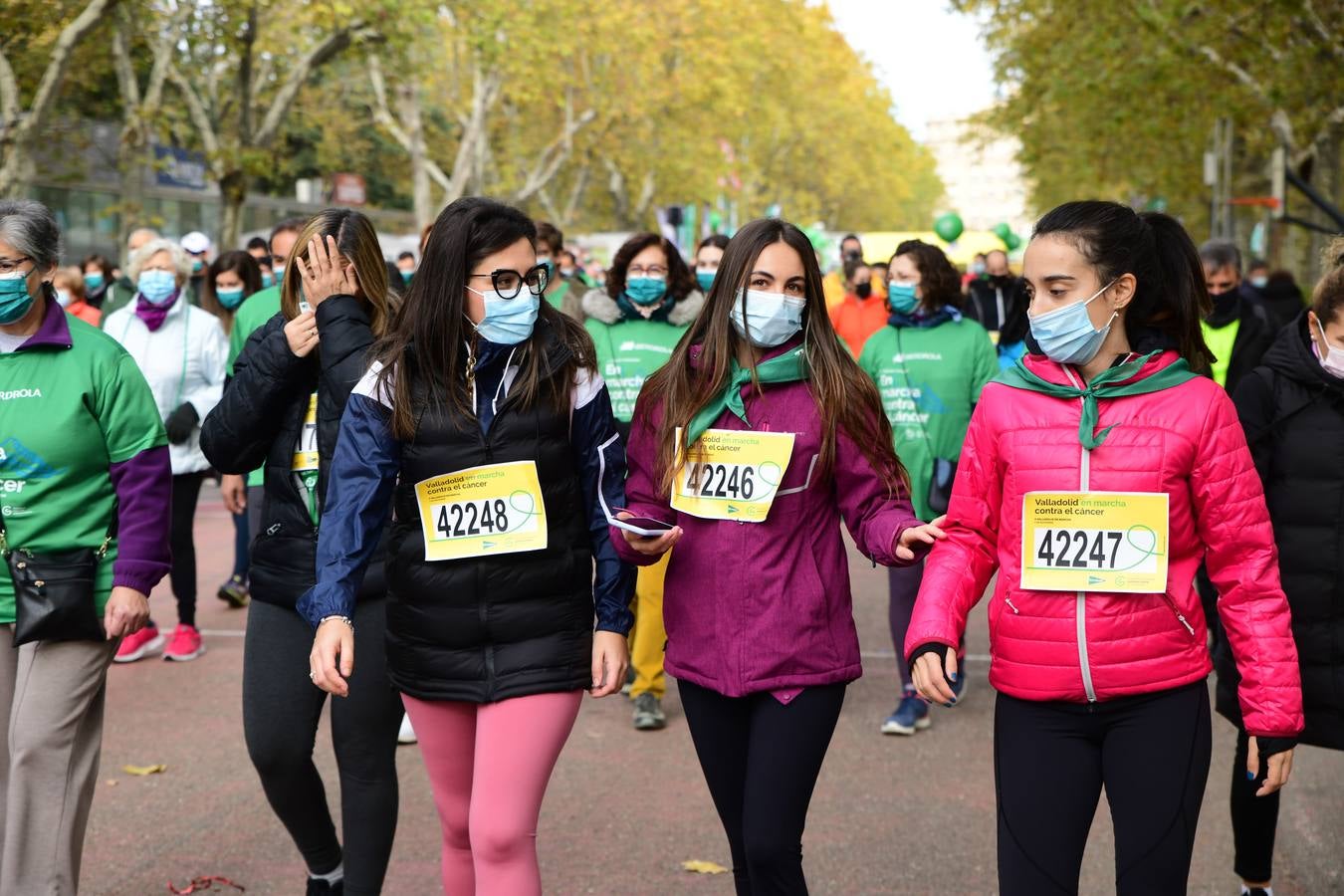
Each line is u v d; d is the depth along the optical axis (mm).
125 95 22484
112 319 7547
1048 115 30047
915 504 6461
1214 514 3029
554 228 8016
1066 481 3039
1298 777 5625
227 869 4645
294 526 3848
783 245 3375
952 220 24219
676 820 5113
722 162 47281
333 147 39281
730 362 3422
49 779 3730
